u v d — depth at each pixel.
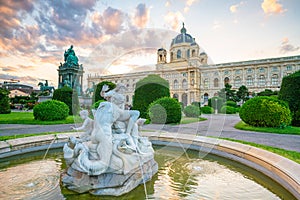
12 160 5.11
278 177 3.48
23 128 9.95
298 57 49.38
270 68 52.03
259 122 10.70
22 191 3.27
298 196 2.86
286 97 12.36
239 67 54.91
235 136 8.09
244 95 45.09
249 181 3.86
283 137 7.90
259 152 4.47
